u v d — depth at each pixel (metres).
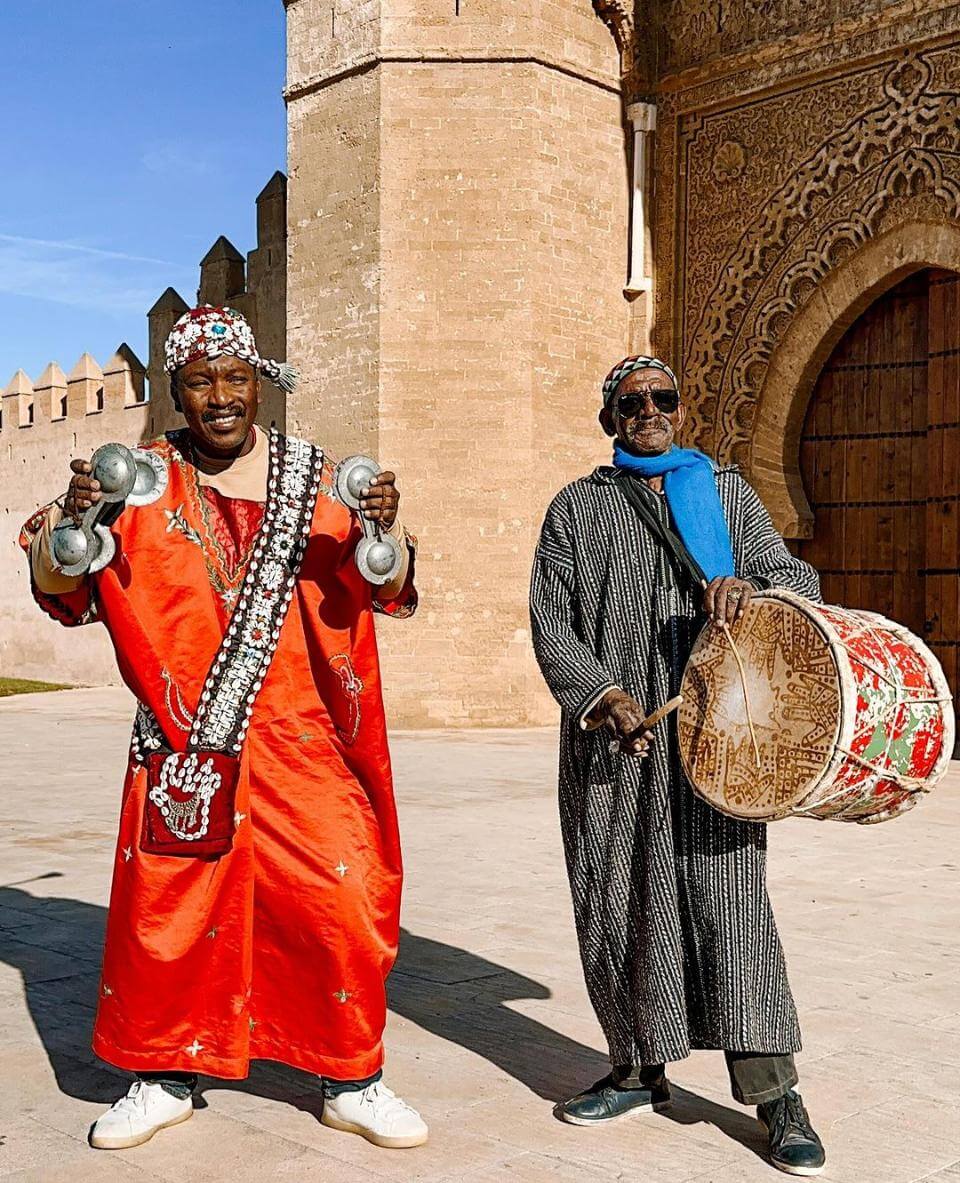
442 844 6.88
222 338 3.03
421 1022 3.86
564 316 14.20
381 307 13.91
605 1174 2.78
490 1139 2.97
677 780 2.96
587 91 14.39
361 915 2.99
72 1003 4.06
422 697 13.89
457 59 13.83
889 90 12.55
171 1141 2.96
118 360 21.66
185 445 3.17
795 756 2.76
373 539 2.93
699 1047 2.95
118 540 2.98
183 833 2.95
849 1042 3.69
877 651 2.88
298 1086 3.36
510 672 13.88
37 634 24.22
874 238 12.77
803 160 13.38
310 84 14.54
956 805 8.65
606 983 3.03
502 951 4.66
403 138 13.91
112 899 3.03
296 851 2.99
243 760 3.00
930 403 12.63
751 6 13.80
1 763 10.96
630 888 2.99
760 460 13.84
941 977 4.38
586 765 3.07
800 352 13.47
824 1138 2.99
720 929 2.89
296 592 3.07
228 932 2.98
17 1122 3.09
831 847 6.96
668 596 3.06
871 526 13.26
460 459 13.88
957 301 12.41
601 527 3.13
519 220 13.84
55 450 23.42
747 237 13.92
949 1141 2.98
